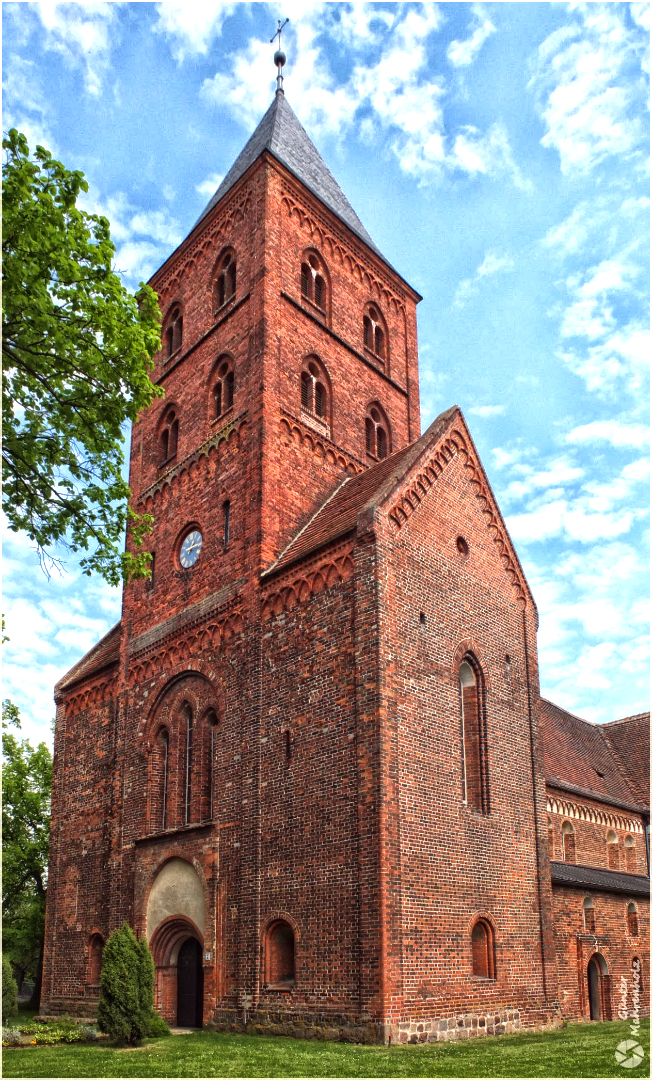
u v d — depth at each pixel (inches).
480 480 1148.5
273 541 1095.0
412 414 1486.2
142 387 801.6
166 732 1171.9
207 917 968.3
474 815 959.0
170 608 1215.6
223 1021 908.0
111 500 837.2
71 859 1296.8
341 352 1352.1
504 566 1154.0
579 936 1193.4
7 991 1085.8
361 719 863.7
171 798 1114.1
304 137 1546.5
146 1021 839.1
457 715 973.8
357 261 1462.8
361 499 1062.4
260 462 1125.1
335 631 927.7
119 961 856.3
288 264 1296.8
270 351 1197.1
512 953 952.9
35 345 735.7
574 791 1552.7
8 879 1809.8
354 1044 757.9
